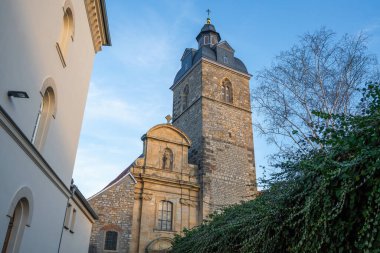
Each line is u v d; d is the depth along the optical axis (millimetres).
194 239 13750
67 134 11562
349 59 15750
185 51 35812
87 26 13531
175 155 27109
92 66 15031
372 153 5008
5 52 6672
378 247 4938
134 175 24797
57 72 10031
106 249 21047
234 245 9711
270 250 7723
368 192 5238
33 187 8578
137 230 23406
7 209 7098
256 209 8914
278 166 8141
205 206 25359
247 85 33906
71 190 12969
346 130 6012
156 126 27109
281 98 17172
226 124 30156
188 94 33250
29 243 8570
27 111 7902
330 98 15367
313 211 6168
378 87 5820
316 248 6035
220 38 36781
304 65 16547
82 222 16938
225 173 27672
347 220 5676
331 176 5609
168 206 25250
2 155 6723
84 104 13859
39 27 8438
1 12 6457
